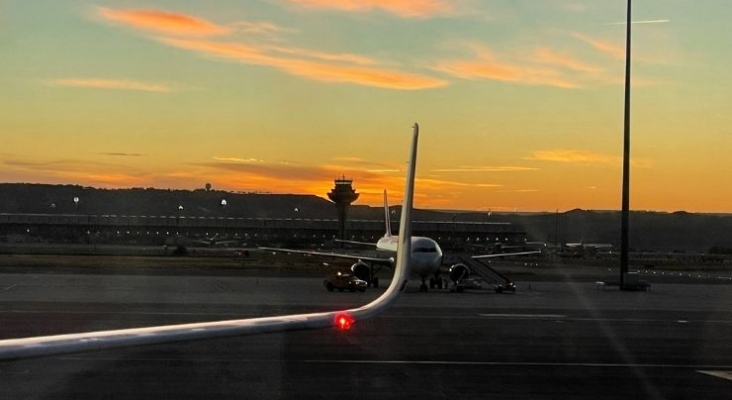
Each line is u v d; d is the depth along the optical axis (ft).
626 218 241.55
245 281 255.29
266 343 99.40
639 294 225.35
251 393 67.31
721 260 609.42
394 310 157.48
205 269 332.80
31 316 135.03
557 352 99.60
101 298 176.55
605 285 248.93
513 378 79.56
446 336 114.01
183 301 171.73
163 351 89.35
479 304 178.09
